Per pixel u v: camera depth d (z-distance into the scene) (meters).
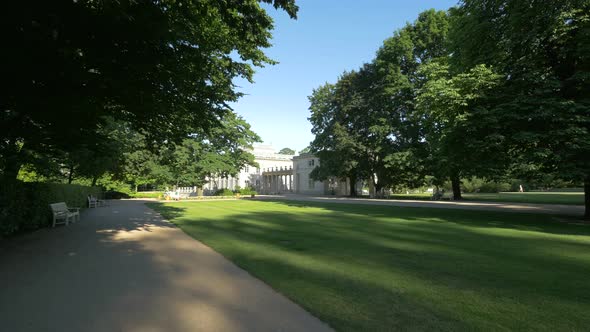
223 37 11.03
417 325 3.83
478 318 4.04
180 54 8.02
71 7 5.79
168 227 12.79
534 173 16.38
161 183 44.38
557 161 13.11
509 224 13.27
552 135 12.64
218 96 10.41
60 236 10.49
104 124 9.93
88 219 15.62
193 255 7.70
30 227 11.83
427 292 5.00
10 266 6.69
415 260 7.10
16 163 11.80
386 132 35.22
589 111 12.65
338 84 41.75
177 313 4.24
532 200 28.61
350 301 4.61
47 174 18.72
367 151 38.38
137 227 12.73
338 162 40.47
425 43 33.50
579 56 13.02
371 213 18.59
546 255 7.56
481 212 18.50
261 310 4.34
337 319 3.98
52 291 5.14
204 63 8.84
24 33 5.80
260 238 10.05
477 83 14.20
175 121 11.19
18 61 6.25
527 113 13.55
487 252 7.92
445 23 32.44
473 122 13.96
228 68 11.75
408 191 67.75
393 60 35.34
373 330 3.69
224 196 46.56
